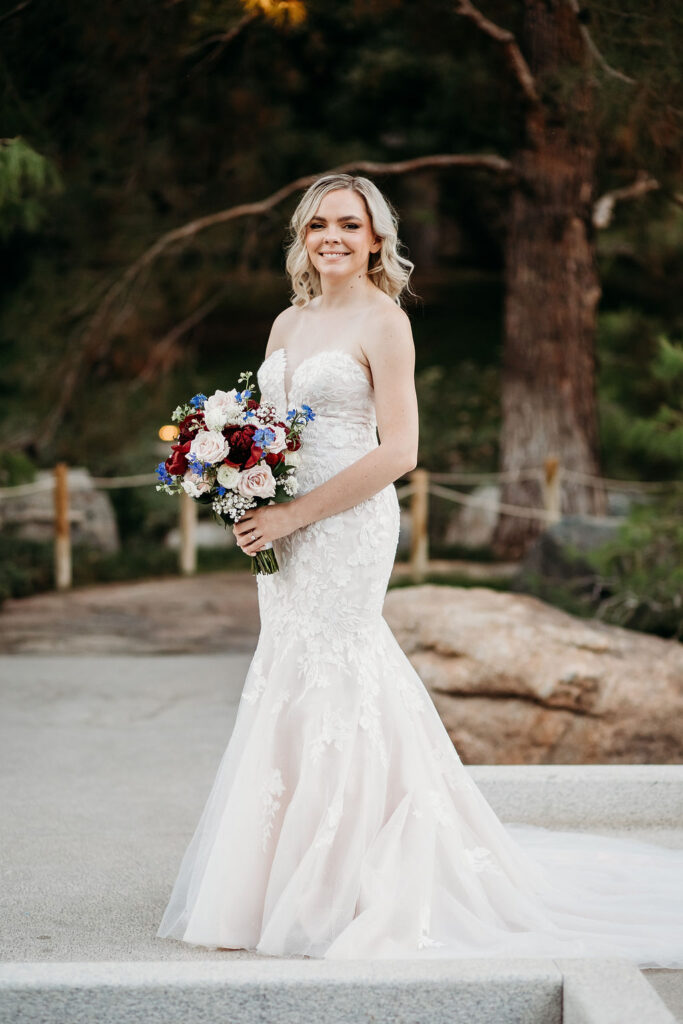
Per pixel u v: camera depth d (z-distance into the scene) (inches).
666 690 214.4
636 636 234.8
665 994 114.0
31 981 99.2
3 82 295.6
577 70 282.8
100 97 360.5
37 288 552.4
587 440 510.6
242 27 367.9
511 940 122.9
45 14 292.5
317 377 129.8
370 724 127.2
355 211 131.5
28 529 524.7
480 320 858.8
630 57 275.6
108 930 132.2
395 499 134.0
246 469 124.5
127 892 146.1
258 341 856.9
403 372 128.9
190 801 192.4
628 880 143.1
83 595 454.3
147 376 574.9
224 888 125.4
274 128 536.4
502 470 521.7
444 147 606.2
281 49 414.6
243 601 436.8
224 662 326.6
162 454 621.0
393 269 135.0
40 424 573.3
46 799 192.9
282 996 100.3
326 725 126.0
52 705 270.4
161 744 234.1
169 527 608.7
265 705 129.3
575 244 495.8
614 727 211.3
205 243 540.1
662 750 210.7
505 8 333.4
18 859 159.9
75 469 596.1
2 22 284.0
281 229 535.2
